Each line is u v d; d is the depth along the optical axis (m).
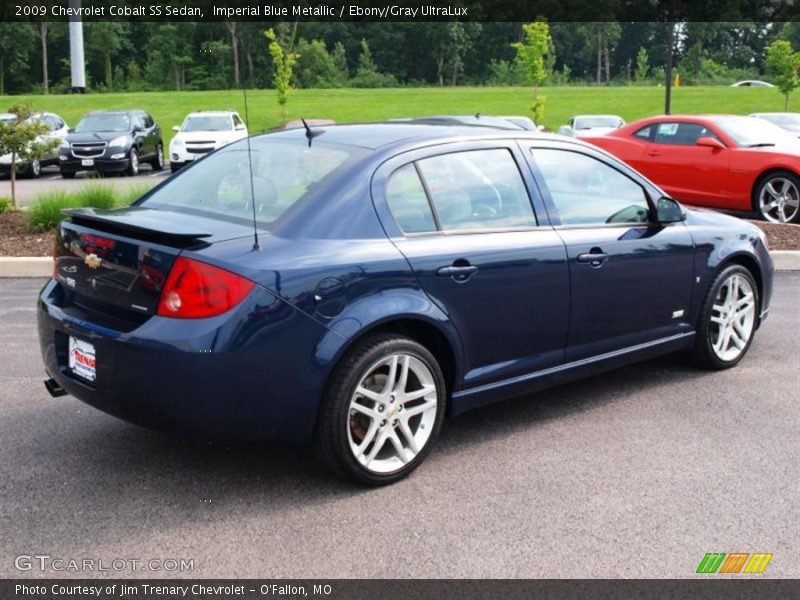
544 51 36.28
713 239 5.68
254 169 4.47
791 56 42.97
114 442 4.57
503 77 87.31
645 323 5.29
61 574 3.27
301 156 4.43
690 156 12.80
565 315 4.77
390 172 4.22
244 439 3.75
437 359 4.38
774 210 12.15
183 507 3.83
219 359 3.57
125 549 3.46
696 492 4.02
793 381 5.72
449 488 4.05
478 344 4.41
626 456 4.45
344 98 55.16
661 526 3.68
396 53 93.44
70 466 4.26
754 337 6.81
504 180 4.66
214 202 4.32
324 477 4.16
